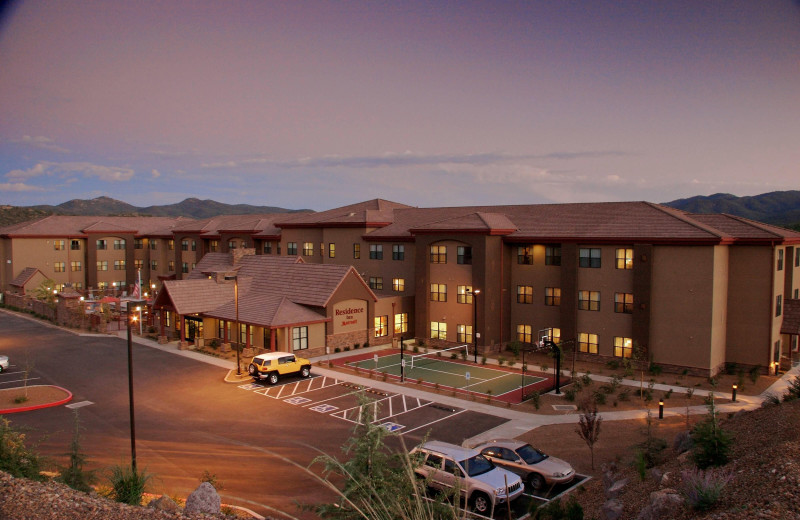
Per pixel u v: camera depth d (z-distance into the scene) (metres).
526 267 43.38
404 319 48.78
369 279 53.78
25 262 75.25
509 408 28.05
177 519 9.81
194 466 20.47
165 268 84.12
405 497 7.96
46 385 32.19
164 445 22.73
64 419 26.20
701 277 34.66
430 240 45.28
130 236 84.31
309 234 61.28
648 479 14.82
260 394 30.73
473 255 42.53
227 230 71.50
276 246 67.44
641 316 36.66
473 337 42.94
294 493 18.12
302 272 46.09
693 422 25.08
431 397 30.12
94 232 80.44
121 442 23.03
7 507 9.66
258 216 76.38
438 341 45.47
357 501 8.54
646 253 36.34
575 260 39.75
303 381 33.78
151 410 27.72
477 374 35.78
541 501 17.05
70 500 10.28
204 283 46.44
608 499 15.01
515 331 44.16
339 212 60.91
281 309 40.69
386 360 40.16
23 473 14.17
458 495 8.05
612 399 29.73
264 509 16.77
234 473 19.83
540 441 22.98
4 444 14.34
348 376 35.06
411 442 22.73
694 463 13.50
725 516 9.09
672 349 35.91
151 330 51.88
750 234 36.12
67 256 78.94
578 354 40.06
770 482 9.88
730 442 13.70
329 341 42.41
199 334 45.78
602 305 38.94
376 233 52.81
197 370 36.59
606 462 20.23
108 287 82.50
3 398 29.08
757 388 32.06
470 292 43.38
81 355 41.41
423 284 45.97
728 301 36.75
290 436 23.91
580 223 41.56
